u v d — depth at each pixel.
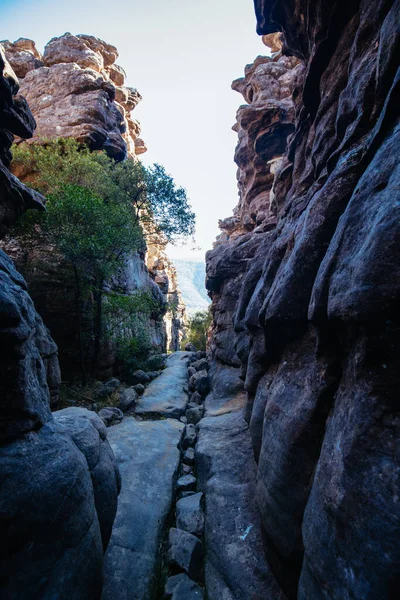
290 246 5.23
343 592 2.28
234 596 4.06
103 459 4.38
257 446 5.59
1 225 7.94
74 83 20.05
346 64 5.29
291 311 4.27
